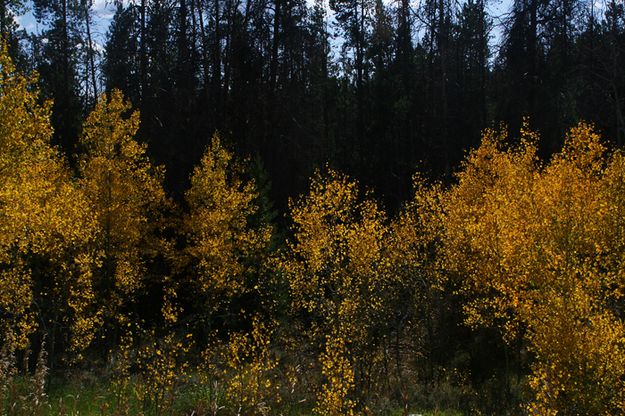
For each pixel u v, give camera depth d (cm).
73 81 3425
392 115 3119
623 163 1409
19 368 1495
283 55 2664
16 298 1475
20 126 1170
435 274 1745
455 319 1962
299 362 1611
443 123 2561
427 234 1845
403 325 1933
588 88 2175
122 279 1853
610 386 913
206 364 1520
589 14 2061
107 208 1822
